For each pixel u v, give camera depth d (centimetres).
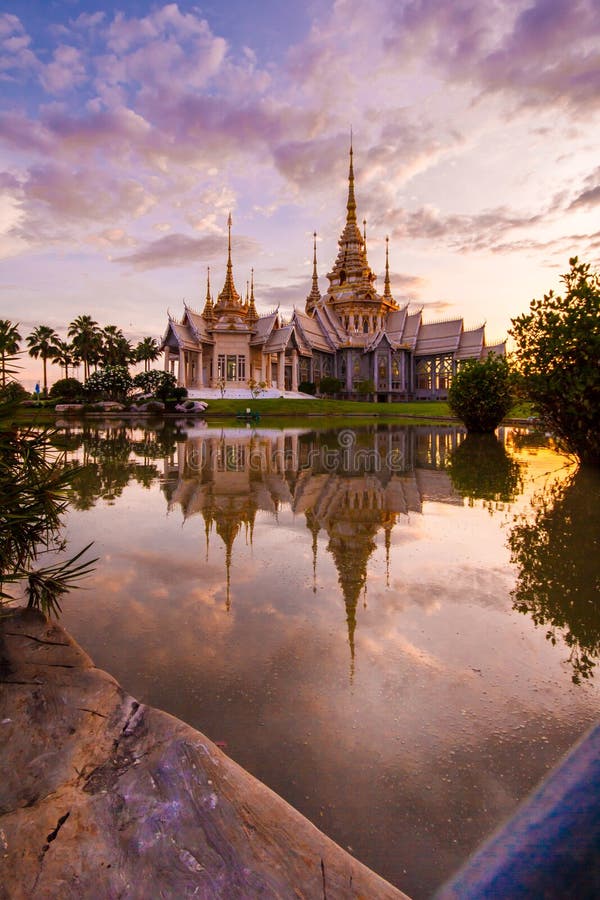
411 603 385
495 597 396
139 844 167
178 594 399
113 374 5447
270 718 247
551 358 1041
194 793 186
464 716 250
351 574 446
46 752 206
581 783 205
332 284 9131
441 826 188
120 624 345
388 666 294
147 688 270
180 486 902
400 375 7944
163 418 4606
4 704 231
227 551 512
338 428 3044
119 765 201
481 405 2250
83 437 2209
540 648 317
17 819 174
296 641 323
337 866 162
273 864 162
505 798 200
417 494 828
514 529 600
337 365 8162
